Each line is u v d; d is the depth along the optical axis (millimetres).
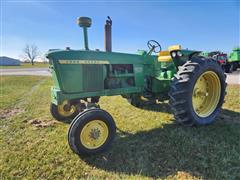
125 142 2996
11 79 14461
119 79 3395
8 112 4895
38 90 8672
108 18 3340
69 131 2549
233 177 2096
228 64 15203
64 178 2193
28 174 2275
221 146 2725
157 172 2238
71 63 2852
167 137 3080
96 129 2639
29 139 3203
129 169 2316
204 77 3615
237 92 6215
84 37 3043
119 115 4359
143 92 3797
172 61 4012
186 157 2500
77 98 2967
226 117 3924
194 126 3389
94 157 2598
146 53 3760
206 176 2131
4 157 2635
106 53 3184
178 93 3166
